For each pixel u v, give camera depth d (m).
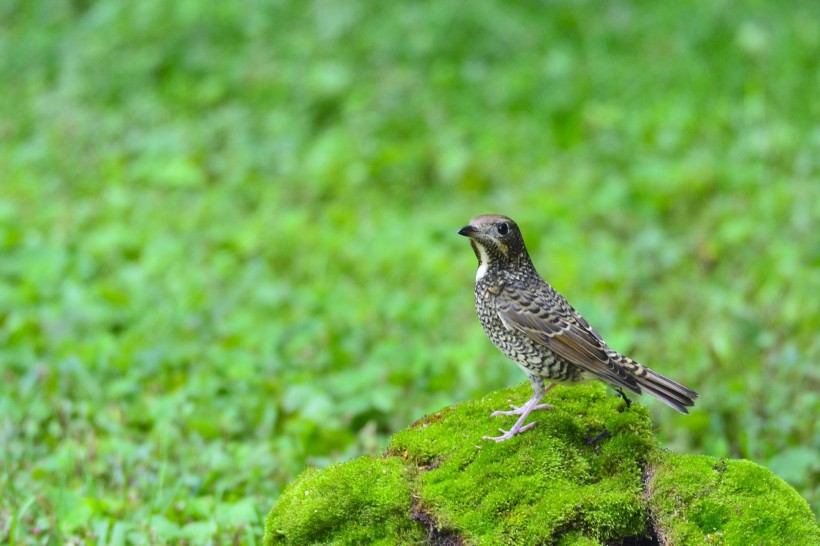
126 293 14.12
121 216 16.25
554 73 18.97
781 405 11.23
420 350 12.60
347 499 7.02
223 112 18.78
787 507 6.86
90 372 12.15
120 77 19.73
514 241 8.16
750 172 16.19
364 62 19.61
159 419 11.16
